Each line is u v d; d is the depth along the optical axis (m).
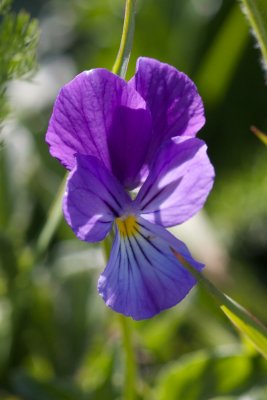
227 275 0.28
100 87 0.19
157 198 0.19
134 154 0.19
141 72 0.19
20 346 0.27
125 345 0.22
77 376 0.26
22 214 0.30
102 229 0.19
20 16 0.22
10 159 0.31
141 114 0.19
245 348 0.24
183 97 0.19
